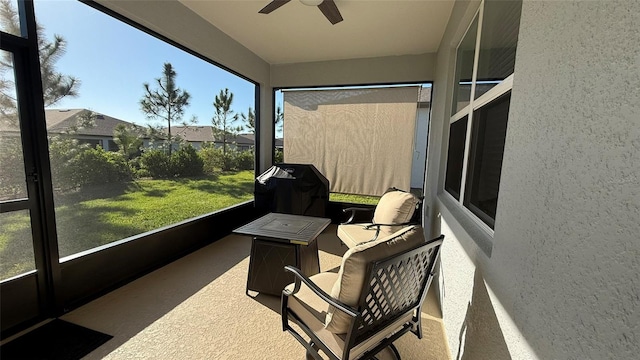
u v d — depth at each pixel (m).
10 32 1.57
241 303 2.05
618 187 0.46
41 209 1.73
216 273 2.54
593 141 0.52
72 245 2.02
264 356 1.54
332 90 4.09
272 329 1.76
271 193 3.76
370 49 3.56
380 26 2.87
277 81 4.28
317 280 1.61
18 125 1.62
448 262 1.82
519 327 0.79
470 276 1.33
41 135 1.70
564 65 0.64
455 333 1.54
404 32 3.00
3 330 1.60
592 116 0.53
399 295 1.22
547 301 0.65
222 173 3.91
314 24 2.88
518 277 0.81
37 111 1.68
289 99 4.32
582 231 0.54
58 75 1.85
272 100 4.38
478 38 1.75
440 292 2.04
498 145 1.37
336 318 1.11
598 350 0.49
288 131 4.39
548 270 0.65
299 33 3.12
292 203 3.69
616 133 0.47
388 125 3.90
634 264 0.43
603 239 0.49
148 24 2.26
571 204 0.58
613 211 0.47
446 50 2.68
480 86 1.73
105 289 2.16
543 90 0.73
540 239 0.70
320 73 4.08
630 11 0.46
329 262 2.91
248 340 1.66
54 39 1.80
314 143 4.29
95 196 2.20
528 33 0.84
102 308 1.94
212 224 3.40
